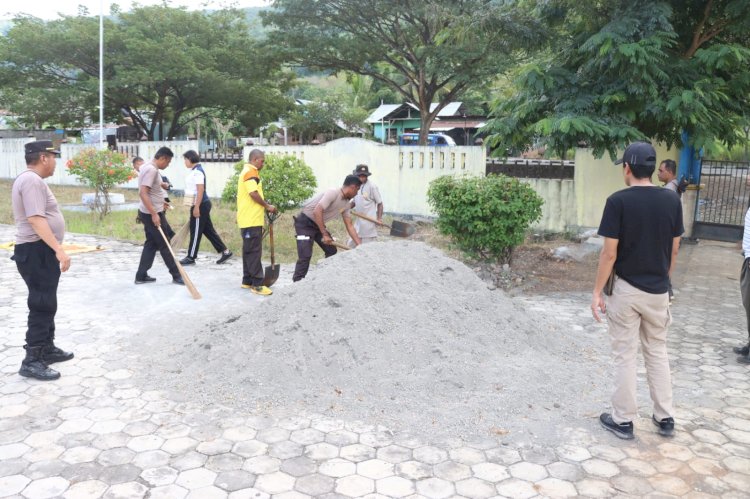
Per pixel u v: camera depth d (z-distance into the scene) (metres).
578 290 7.97
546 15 9.28
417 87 23.33
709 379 4.88
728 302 7.45
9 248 9.91
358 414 4.04
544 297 7.57
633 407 3.77
